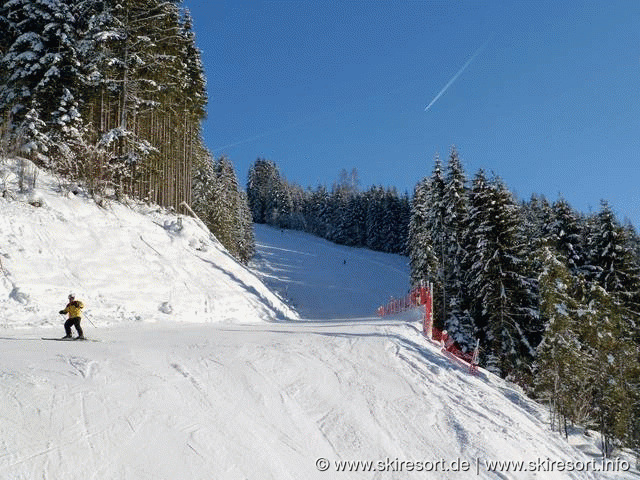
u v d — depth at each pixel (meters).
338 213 101.19
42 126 25.14
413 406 10.80
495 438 10.23
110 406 7.78
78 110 27.52
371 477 7.88
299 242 93.81
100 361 9.64
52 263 18.91
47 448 6.38
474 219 30.05
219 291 25.62
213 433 7.77
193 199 57.69
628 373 20.11
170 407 8.23
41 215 21.23
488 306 25.89
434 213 35.47
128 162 29.02
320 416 9.48
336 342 14.41
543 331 24.91
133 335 13.90
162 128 38.59
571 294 24.16
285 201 116.00
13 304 15.64
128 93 30.41
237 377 10.24
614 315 23.22
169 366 10.15
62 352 10.14
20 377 8.13
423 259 36.72
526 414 13.60
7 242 18.22
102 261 21.30
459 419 10.67
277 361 11.72
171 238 27.97
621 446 16.12
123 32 28.69
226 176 71.94
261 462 7.39
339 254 85.25
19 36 26.03
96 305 18.16
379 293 61.78
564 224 31.23
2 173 22.38
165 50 34.59
